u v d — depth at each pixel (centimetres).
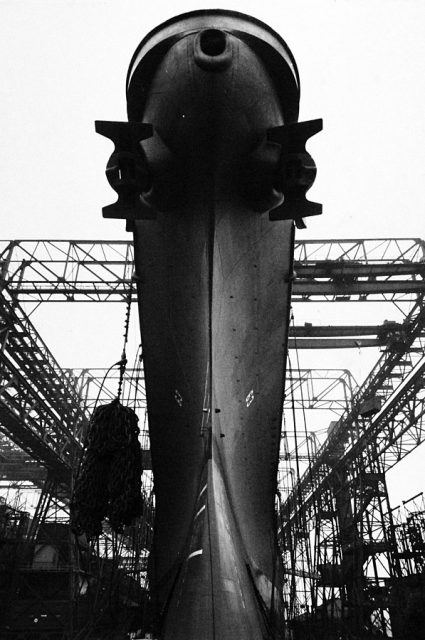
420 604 1636
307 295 1947
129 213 592
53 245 2033
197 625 505
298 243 2042
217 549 562
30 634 1642
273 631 622
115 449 521
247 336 736
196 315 693
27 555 2080
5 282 1905
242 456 761
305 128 589
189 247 671
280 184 623
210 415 672
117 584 1224
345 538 2180
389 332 2083
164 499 773
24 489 3709
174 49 600
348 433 2761
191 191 645
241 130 610
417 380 2125
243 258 696
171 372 744
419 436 2759
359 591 1759
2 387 2041
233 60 580
